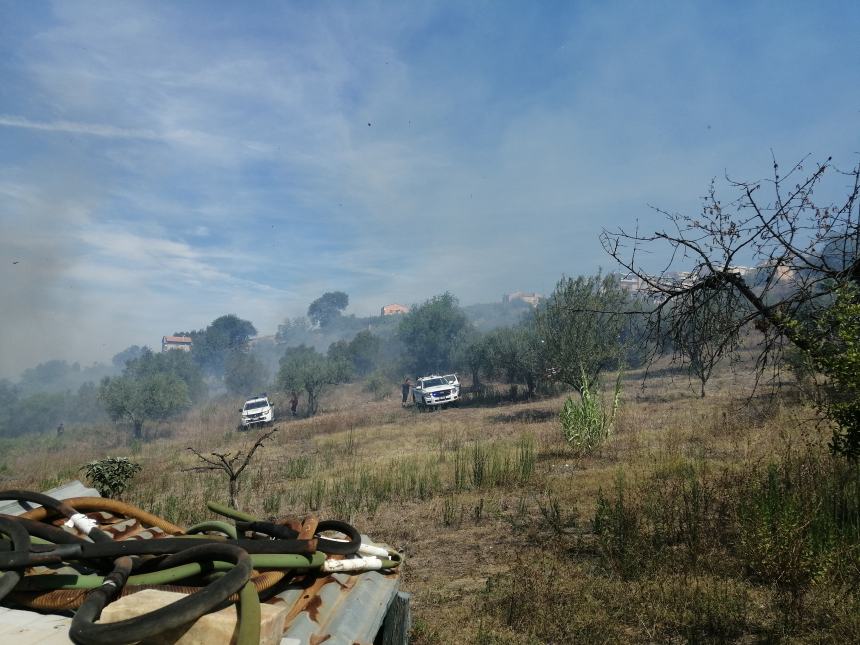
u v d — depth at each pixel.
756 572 5.84
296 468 15.42
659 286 6.55
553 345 19.42
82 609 1.57
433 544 8.26
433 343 47.34
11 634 1.69
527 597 5.86
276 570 2.45
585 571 6.45
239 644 1.52
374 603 2.69
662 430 14.67
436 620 5.70
